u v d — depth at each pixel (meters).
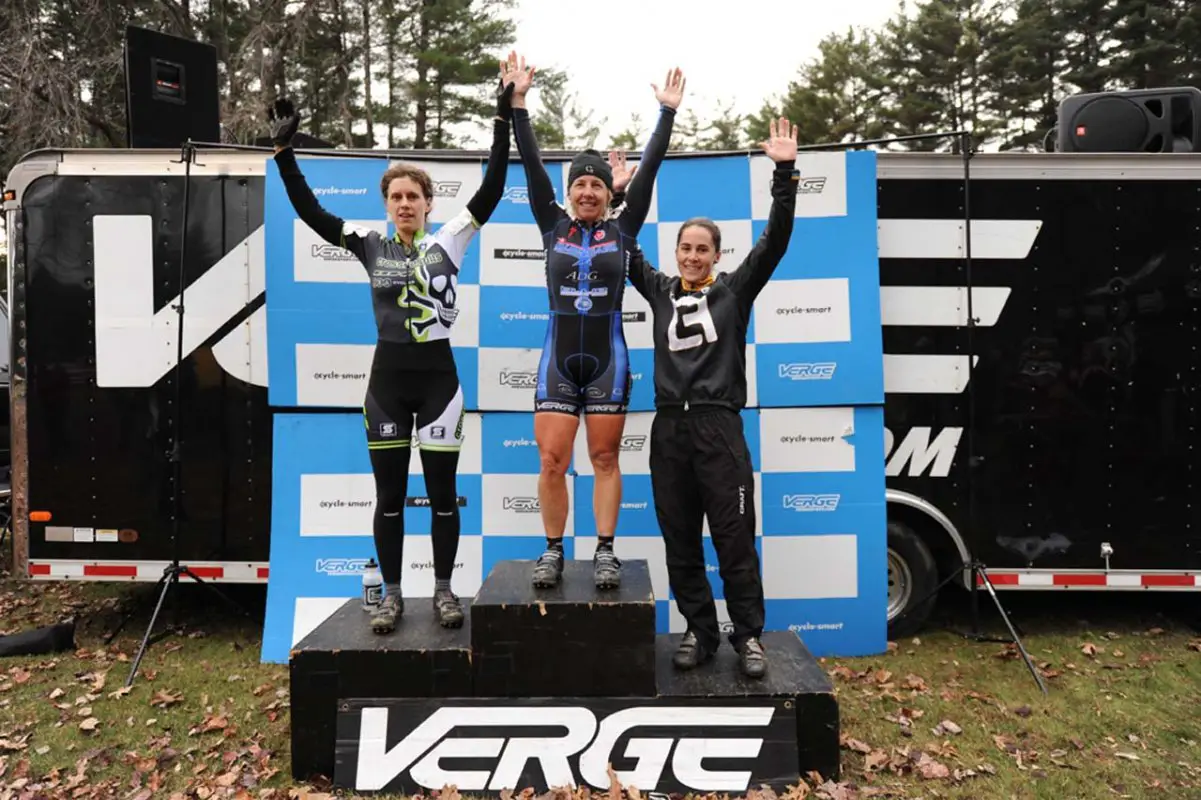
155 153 3.79
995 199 3.73
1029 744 2.86
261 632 4.00
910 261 3.77
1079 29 23.64
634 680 2.54
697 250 2.66
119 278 3.78
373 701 2.54
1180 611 4.26
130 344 3.78
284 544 3.74
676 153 3.80
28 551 3.79
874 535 3.71
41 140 10.82
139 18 13.19
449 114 19.38
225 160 3.81
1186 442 3.71
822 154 3.73
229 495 3.82
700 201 3.79
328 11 14.75
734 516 2.63
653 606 2.53
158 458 3.80
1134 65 21.69
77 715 3.04
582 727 2.52
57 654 3.67
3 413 5.65
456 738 2.52
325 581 3.73
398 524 2.80
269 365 3.73
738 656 2.84
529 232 3.80
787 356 3.74
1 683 3.33
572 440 2.76
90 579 3.80
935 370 3.77
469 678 2.55
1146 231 3.70
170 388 3.80
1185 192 3.69
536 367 3.79
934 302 3.76
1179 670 3.49
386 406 2.72
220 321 3.80
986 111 25.11
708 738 2.51
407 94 18.30
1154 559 3.72
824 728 2.55
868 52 27.88
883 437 3.75
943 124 25.25
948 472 3.78
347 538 3.76
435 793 2.47
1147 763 2.73
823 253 3.72
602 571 2.69
